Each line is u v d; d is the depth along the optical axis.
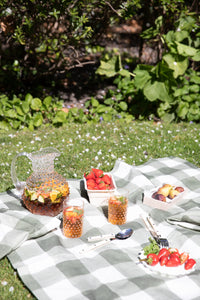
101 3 2.32
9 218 1.29
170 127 2.43
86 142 2.13
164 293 1.05
